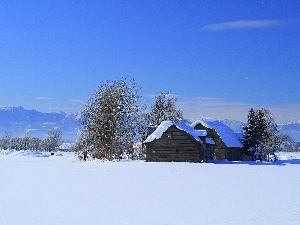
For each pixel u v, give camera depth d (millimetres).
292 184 29500
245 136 93562
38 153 130250
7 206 19344
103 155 75062
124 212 17719
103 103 75062
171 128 68062
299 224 15164
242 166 53875
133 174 39062
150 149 68688
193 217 16531
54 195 23266
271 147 96125
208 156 72812
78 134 75750
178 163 61938
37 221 15781
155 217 16562
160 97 102500
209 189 26312
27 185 28953
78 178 34688
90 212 17750
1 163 66500
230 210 18250
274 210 18203
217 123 89062
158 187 27484
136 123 76875
